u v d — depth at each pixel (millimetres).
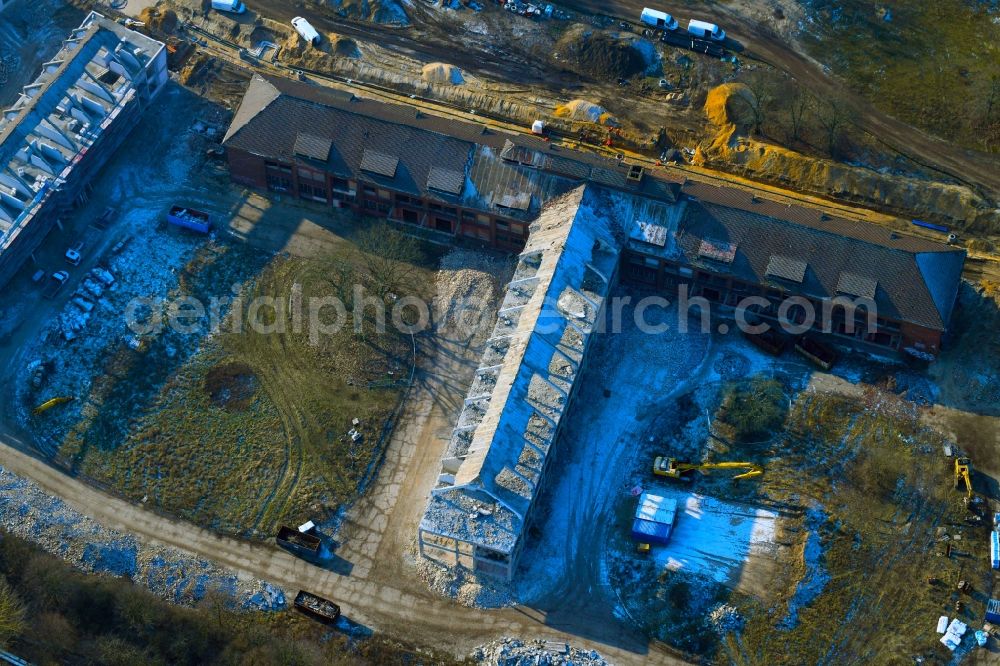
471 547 120000
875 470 124562
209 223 144250
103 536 121375
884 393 130625
